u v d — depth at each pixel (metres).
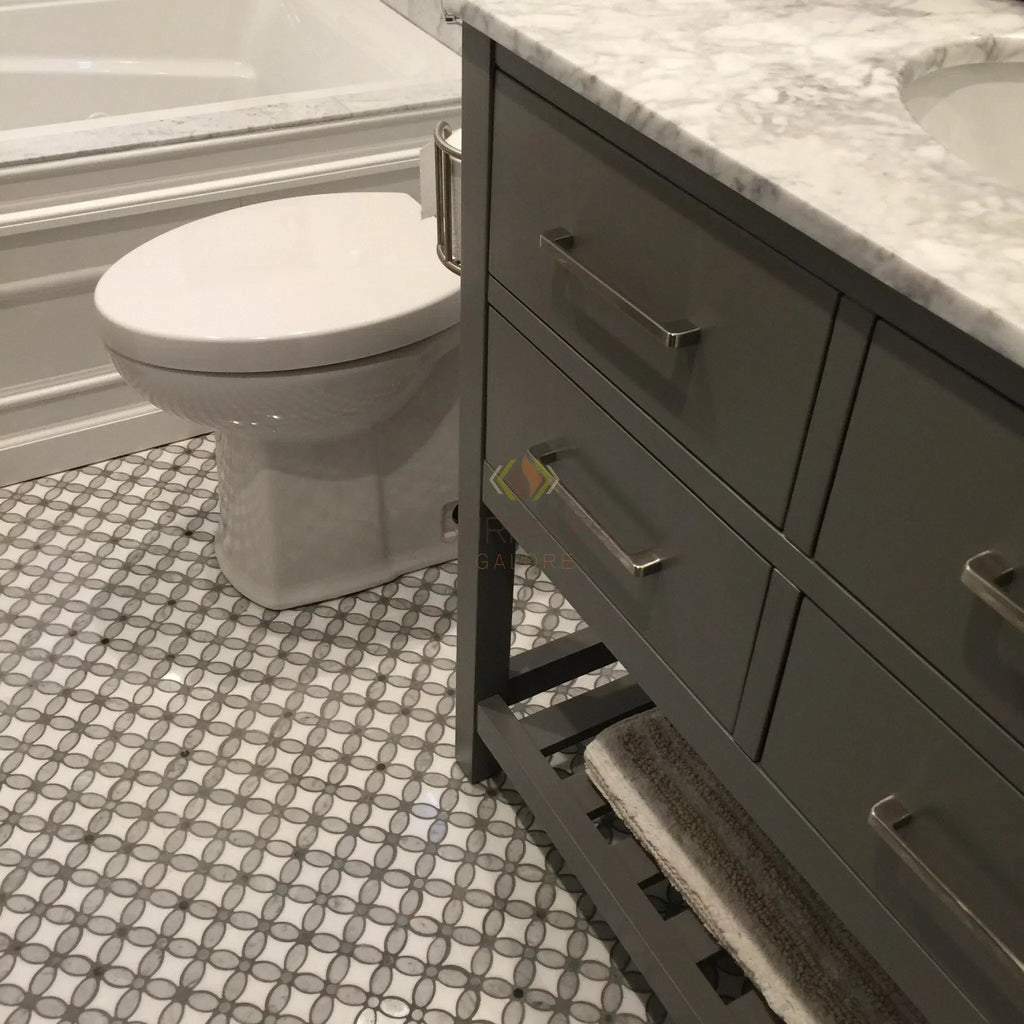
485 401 1.02
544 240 0.81
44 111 2.04
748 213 0.63
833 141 0.64
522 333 0.92
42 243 1.53
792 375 0.64
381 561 1.59
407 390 1.35
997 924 0.62
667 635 0.85
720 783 1.09
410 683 1.46
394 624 1.54
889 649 0.63
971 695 0.58
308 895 1.21
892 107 0.69
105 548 1.63
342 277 1.29
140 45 2.08
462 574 1.17
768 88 0.70
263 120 1.56
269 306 1.24
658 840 1.05
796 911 0.99
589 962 1.17
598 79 0.70
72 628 1.51
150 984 1.13
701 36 0.78
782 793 0.77
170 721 1.39
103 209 1.53
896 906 0.69
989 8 0.88
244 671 1.46
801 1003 0.92
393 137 1.66
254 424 1.30
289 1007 1.12
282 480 1.43
